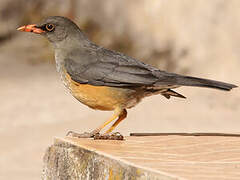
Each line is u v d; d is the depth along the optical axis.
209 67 21.12
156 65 23.09
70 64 8.72
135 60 8.70
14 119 16.97
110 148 7.32
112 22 26.44
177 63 22.58
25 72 23.73
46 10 29.11
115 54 8.80
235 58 20.62
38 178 12.23
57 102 18.64
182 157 6.98
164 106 17.48
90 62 8.59
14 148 14.24
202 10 22.67
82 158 7.22
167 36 23.75
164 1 24.31
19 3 29.77
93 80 8.48
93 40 26.12
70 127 15.59
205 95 18.53
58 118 16.83
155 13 24.52
